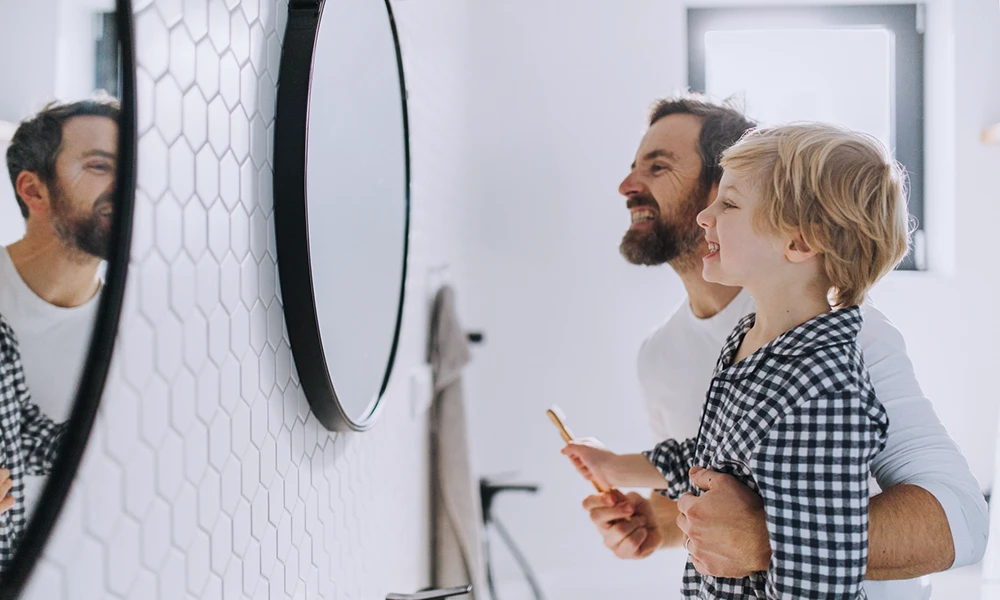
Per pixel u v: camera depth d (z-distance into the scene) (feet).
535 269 7.45
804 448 2.07
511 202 7.43
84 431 1.36
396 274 3.48
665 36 7.10
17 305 1.22
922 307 6.07
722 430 2.33
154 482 1.64
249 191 2.08
